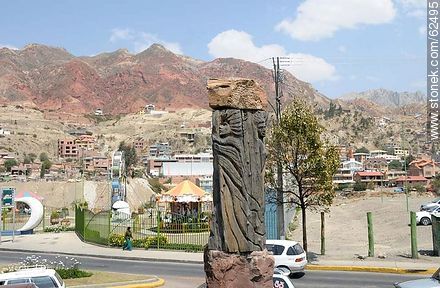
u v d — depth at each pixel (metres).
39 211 46.09
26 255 32.06
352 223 51.22
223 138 10.50
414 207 61.34
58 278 14.99
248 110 10.67
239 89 10.60
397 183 128.75
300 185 25.89
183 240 35.06
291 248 21.58
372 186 116.56
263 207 10.59
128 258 30.12
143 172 151.75
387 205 66.38
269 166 26.39
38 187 97.12
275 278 13.61
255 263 10.14
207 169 118.94
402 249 30.14
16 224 53.28
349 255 28.22
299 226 49.00
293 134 25.27
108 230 36.69
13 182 101.44
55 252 33.34
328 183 25.42
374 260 26.22
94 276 21.39
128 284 20.00
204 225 39.66
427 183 121.88
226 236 10.19
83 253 32.38
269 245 21.69
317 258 26.98
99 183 100.56
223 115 10.57
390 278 21.81
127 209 53.00
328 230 45.59
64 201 91.81
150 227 43.19
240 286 10.09
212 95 10.65
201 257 29.52
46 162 176.25
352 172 142.62
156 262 28.66
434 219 27.89
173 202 44.31
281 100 33.00
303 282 20.81
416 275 22.61
